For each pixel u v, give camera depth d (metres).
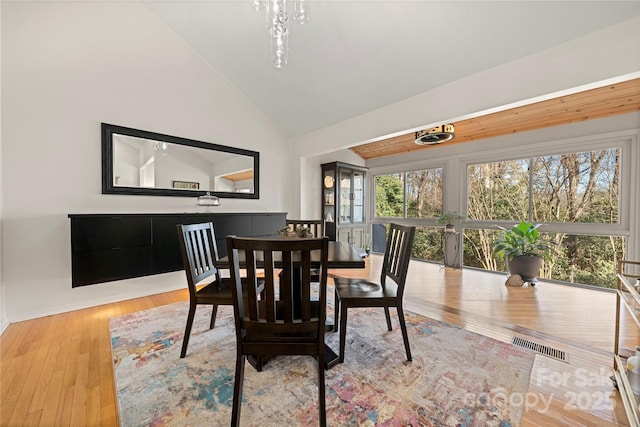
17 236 2.30
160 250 2.88
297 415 1.23
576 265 3.31
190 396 1.35
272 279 1.19
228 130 3.73
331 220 4.80
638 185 2.86
